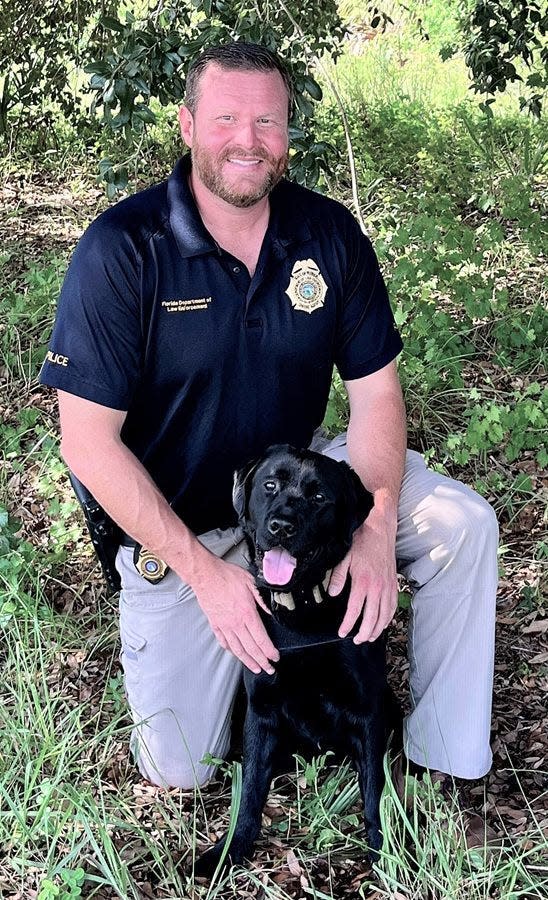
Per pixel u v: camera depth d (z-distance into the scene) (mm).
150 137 8016
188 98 2791
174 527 2740
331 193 7270
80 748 2922
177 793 3014
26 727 3066
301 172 4574
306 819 2875
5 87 8641
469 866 2574
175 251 2752
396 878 2602
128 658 3053
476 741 2861
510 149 8078
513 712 3234
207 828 2857
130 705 3082
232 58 2703
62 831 2771
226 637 2721
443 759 2895
